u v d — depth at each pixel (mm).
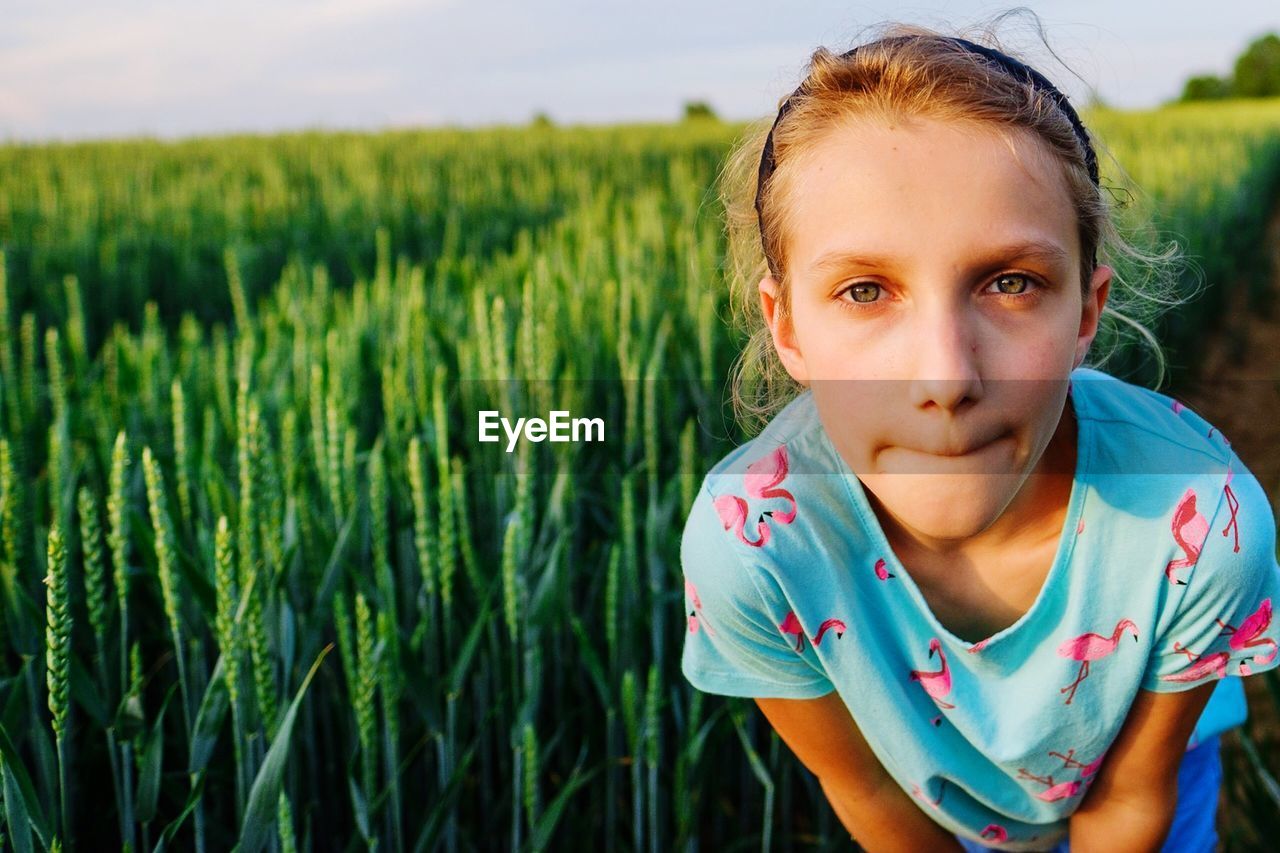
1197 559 583
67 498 1145
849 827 791
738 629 668
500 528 1359
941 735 676
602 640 1353
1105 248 665
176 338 3246
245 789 831
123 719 842
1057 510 605
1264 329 4578
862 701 658
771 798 997
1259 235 5895
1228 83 40781
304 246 4914
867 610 636
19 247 4238
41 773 880
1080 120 569
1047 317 488
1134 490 589
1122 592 598
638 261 2680
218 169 8359
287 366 1787
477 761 1311
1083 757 658
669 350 1916
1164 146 9188
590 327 1976
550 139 12398
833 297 503
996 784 706
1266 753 1148
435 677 1037
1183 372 3566
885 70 502
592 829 1222
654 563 1159
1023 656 627
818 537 621
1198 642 608
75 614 1194
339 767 1225
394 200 6012
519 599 1000
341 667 1237
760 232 621
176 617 834
